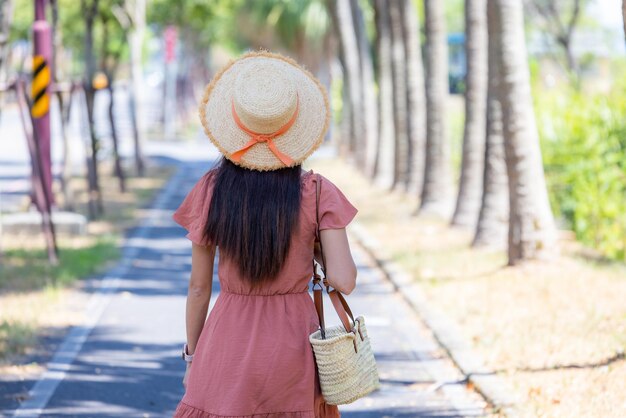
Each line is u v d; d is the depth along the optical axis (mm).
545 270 13531
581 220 16703
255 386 4707
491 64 15953
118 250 17281
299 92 4805
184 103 70188
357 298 13453
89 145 21875
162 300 13078
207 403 4750
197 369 4840
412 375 9391
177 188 29266
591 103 18016
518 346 9742
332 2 37719
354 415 8133
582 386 8148
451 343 10180
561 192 18312
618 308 10953
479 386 8578
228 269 4805
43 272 14352
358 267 16172
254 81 4719
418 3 53406
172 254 17250
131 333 11125
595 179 16281
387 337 11055
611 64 42969
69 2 33406
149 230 20219
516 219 13844
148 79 102500
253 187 4781
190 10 41875
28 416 8023
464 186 19094
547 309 11219
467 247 16578
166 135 56219
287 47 56219
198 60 83625
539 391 8125
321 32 53219
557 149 17703
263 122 4688
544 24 46031
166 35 52562
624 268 13836
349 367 4727
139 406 8367
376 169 30531
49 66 18703
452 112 30922
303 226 4777
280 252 4734
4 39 17688
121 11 33000
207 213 4844
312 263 4898
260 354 4715
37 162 15172
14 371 9391
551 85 29984
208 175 4961
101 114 78062
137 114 33125
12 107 71500
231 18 55469
